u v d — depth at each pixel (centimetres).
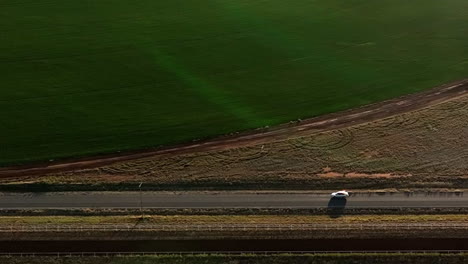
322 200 5203
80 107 6153
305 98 6425
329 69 6894
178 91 6431
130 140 5794
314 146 5753
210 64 6912
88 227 4884
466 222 4978
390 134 5916
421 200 5209
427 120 6094
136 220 4972
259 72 6794
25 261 4616
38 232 4847
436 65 7000
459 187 5341
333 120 6131
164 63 6888
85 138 5788
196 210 5097
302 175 5425
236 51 7169
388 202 5191
